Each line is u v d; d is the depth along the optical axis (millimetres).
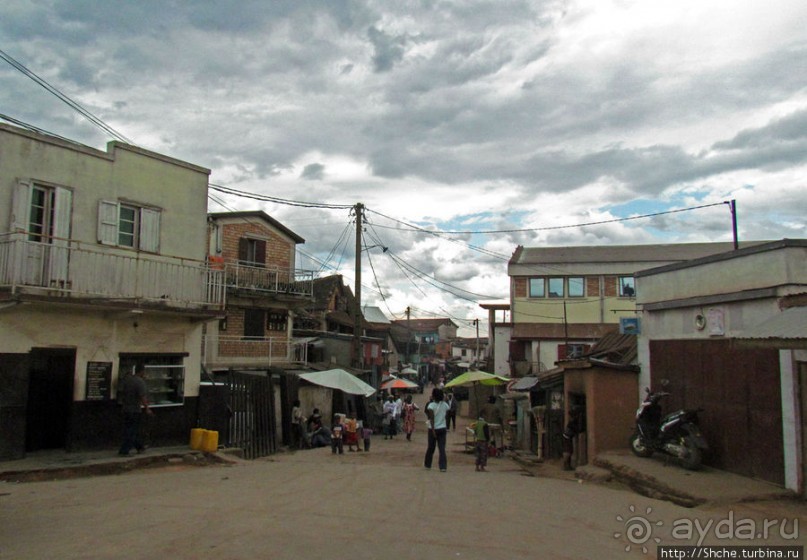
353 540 6836
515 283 39812
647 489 11203
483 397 39906
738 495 9781
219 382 18766
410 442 25531
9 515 8109
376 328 56406
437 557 6270
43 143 14602
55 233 14570
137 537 6855
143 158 16781
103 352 15352
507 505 9344
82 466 12922
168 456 14961
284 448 21438
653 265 37875
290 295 28656
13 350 13516
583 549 6828
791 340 8359
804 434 9758
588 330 37688
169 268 16828
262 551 6301
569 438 16062
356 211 26734
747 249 11438
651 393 13695
